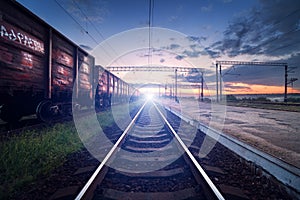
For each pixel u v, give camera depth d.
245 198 2.68
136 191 2.89
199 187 2.91
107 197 2.67
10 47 5.18
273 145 5.06
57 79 7.79
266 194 2.88
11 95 5.35
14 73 5.35
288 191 2.83
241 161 4.22
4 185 2.92
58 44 7.81
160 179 3.31
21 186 2.96
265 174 3.36
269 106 27.75
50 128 6.71
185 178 3.34
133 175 3.42
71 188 2.80
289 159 3.90
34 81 6.26
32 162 3.90
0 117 6.49
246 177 3.44
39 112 6.95
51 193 2.80
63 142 5.43
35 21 6.19
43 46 6.69
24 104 7.00
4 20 4.93
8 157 3.81
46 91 6.91
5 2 4.94
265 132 6.99
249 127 8.21
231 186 2.96
